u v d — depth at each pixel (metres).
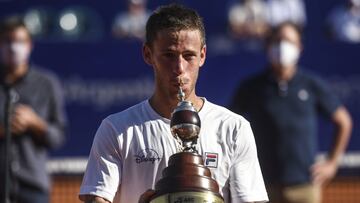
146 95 27.19
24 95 21.09
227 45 27.86
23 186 20.58
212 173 11.27
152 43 11.29
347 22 31.27
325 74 27.44
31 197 20.62
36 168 20.69
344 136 23.89
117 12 31.80
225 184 11.36
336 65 27.44
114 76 27.09
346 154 27.33
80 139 27.02
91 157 11.46
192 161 10.49
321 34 31.48
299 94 22.86
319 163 23.62
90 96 27.05
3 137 20.28
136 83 27.14
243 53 27.33
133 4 31.72
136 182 11.36
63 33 31.55
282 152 22.58
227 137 11.39
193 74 11.17
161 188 10.36
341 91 27.42
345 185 27.62
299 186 22.64
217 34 30.34
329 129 27.25
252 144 11.48
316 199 23.03
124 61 27.19
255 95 22.86
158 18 11.20
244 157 11.41
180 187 10.26
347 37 31.12
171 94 11.24
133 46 27.20
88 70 27.12
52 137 20.94
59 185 27.03
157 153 11.34
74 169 27.02
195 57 11.16
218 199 10.29
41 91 21.33
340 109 23.72
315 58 27.45
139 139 11.38
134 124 11.45
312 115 23.02
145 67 27.19
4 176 18.58
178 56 11.07
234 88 27.20
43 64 27.05
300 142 22.67
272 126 22.64
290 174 22.56
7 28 21.00
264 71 23.09
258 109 22.81
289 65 22.92
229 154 11.36
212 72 27.19
